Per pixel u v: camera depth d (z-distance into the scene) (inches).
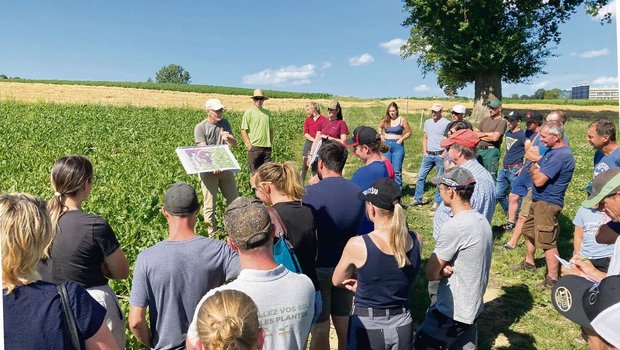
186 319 116.0
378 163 186.5
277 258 126.7
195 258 114.5
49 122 943.0
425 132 374.9
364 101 2440.9
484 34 1226.0
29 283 78.0
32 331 73.1
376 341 125.6
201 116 1243.2
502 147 711.1
